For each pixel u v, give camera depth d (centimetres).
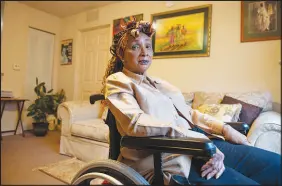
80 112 191
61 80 260
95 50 279
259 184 68
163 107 82
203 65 245
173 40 264
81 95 265
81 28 289
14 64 250
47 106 212
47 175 98
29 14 258
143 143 62
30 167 106
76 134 181
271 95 199
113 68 95
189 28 253
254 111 177
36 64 250
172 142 58
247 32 221
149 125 63
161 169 66
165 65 270
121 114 68
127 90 75
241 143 93
